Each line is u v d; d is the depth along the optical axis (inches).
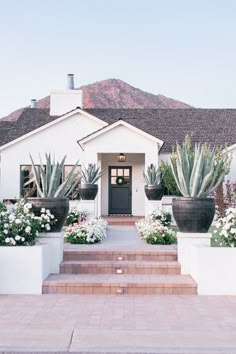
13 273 344.5
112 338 246.1
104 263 384.8
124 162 940.0
